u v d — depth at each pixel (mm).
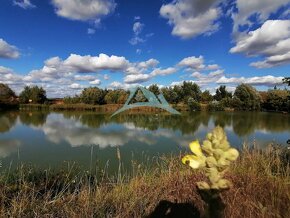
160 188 4773
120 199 4637
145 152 12695
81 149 13961
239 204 3143
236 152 715
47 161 11359
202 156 739
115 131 21297
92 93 60938
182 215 3053
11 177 7086
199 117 35812
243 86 57094
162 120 30922
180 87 53438
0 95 57812
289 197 3061
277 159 4758
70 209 4305
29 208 4492
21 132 20906
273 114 44656
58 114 42531
